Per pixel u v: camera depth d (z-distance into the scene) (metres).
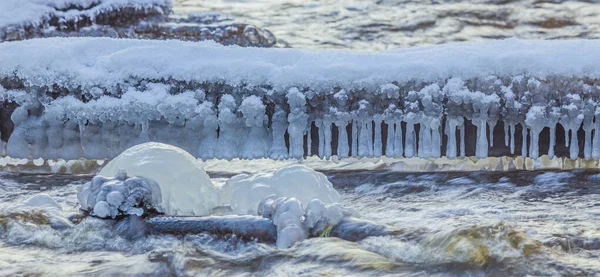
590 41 8.05
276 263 5.55
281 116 7.89
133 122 8.00
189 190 6.63
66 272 5.57
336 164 9.41
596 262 5.34
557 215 6.66
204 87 7.96
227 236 6.01
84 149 8.13
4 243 6.13
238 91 7.91
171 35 13.57
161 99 7.94
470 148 7.88
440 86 7.77
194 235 6.09
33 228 6.29
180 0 19.17
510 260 5.26
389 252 5.59
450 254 5.37
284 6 18.48
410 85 7.79
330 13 17.64
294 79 7.84
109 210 6.36
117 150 8.10
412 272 5.27
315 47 15.05
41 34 12.72
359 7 18.17
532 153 7.80
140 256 5.83
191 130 7.97
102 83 8.03
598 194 7.29
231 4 18.77
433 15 17.41
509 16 17.42
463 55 7.88
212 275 5.47
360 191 7.68
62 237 6.20
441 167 8.66
